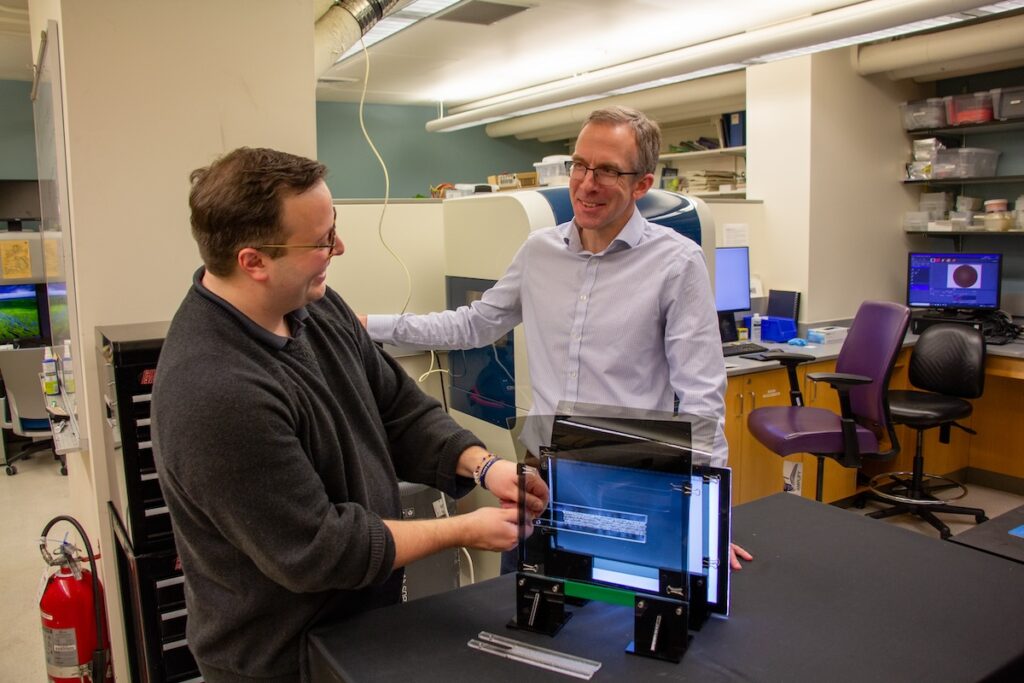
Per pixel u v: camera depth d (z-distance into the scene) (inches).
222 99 73.4
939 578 45.3
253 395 36.0
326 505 38.1
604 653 37.5
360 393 46.7
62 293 83.5
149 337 61.1
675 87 212.2
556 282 66.4
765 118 165.2
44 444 199.6
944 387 143.2
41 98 95.9
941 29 157.2
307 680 40.3
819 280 162.4
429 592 91.4
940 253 163.8
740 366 129.8
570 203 80.2
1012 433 157.3
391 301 101.3
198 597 41.5
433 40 189.5
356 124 297.7
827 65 157.6
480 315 72.2
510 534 40.8
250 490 35.5
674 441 37.9
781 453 117.5
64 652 77.9
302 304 41.1
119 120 68.7
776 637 38.6
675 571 37.1
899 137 174.4
